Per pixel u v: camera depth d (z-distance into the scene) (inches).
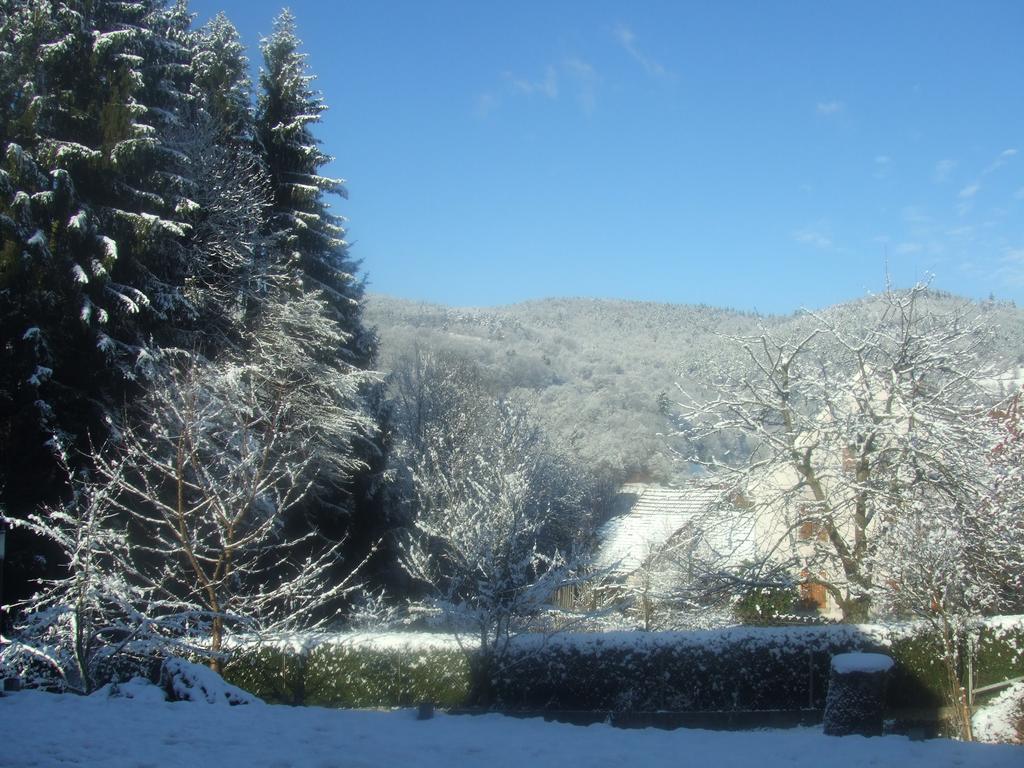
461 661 568.4
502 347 3147.1
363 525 1059.9
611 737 332.8
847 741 317.4
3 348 681.6
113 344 703.1
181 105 993.5
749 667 580.7
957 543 582.6
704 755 296.4
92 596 473.4
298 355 927.0
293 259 1019.9
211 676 401.1
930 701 578.2
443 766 271.7
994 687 560.1
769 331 821.2
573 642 582.2
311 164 1126.4
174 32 1079.6
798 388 801.6
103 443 692.7
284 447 828.0
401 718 367.6
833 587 752.3
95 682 487.8
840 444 781.3
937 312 800.3
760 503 782.5
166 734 299.1
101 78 802.8
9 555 655.1
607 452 2082.9
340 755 277.3
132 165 796.0
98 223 744.3
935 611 562.9
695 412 823.7
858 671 354.0
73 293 708.7
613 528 1405.0
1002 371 847.7
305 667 574.9
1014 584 687.1
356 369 1027.3
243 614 570.6
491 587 572.4
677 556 802.2
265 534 630.5
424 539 954.1
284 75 1128.2
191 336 845.2
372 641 577.9
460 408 1590.8
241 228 957.8
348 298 1159.0
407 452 1293.1
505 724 366.6
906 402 763.4
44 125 774.5
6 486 663.8
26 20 773.9
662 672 578.9
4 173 684.7
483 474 759.1
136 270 797.9
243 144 1106.1
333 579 974.4
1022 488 705.6
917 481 724.0
